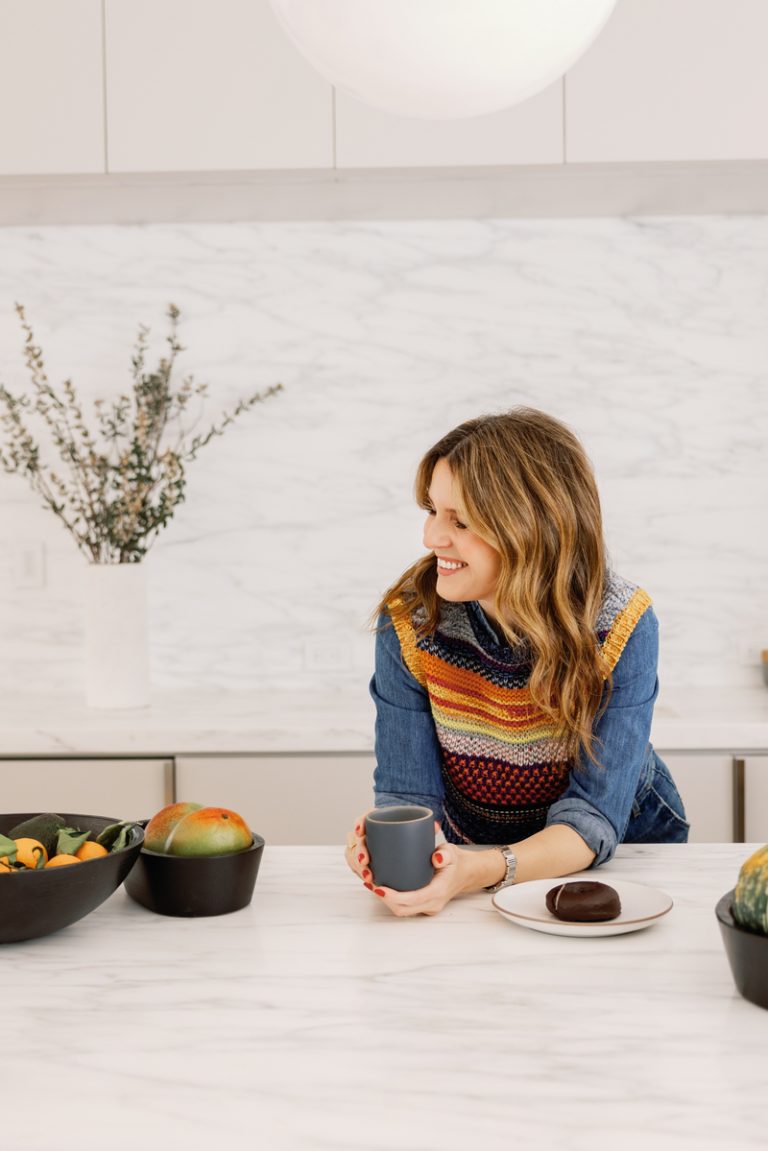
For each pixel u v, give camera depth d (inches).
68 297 115.6
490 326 115.3
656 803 69.3
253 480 116.1
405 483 116.2
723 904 40.1
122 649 105.6
